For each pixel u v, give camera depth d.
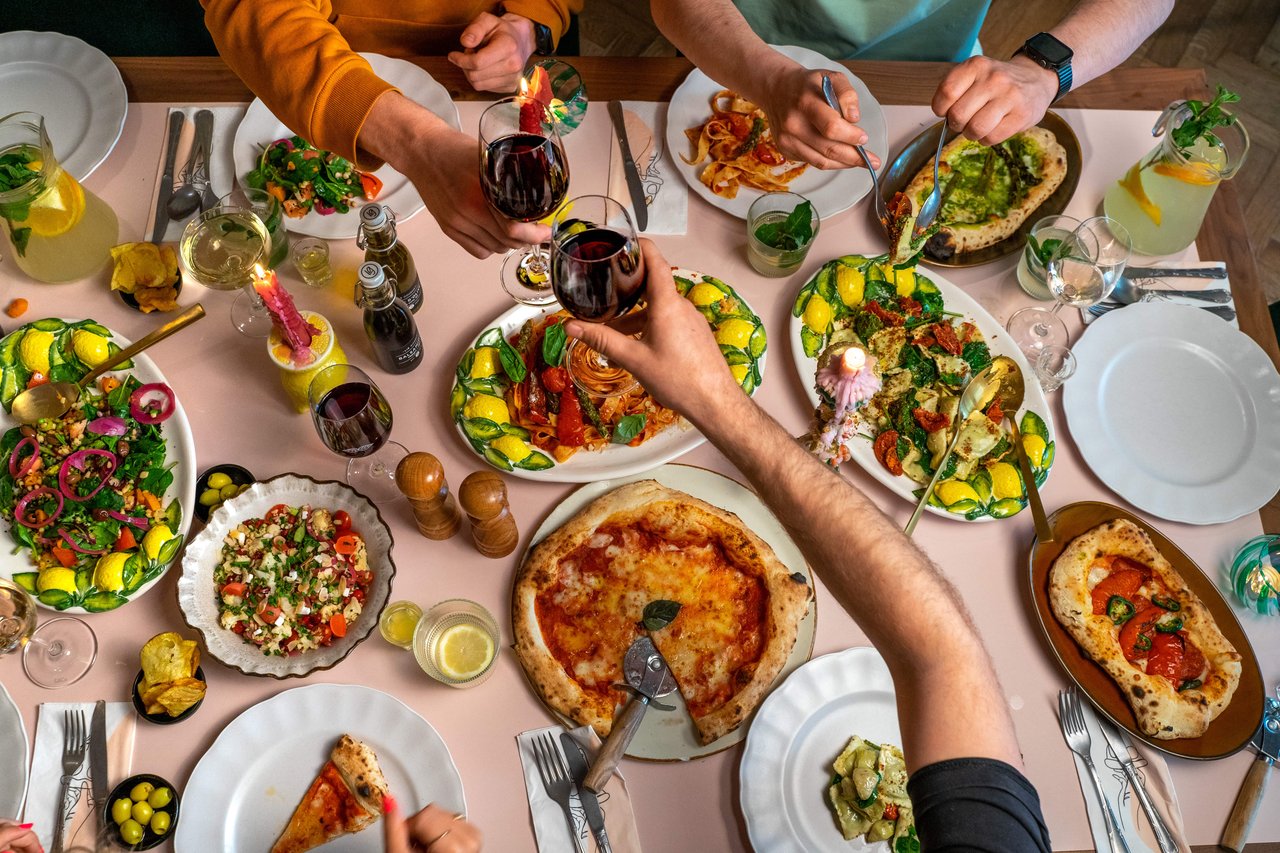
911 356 1.48
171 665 1.22
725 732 1.23
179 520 1.35
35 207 1.41
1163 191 1.50
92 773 1.22
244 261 1.49
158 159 1.65
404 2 1.80
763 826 1.20
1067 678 1.30
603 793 1.21
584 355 1.36
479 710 1.28
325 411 1.29
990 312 1.56
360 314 1.55
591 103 1.72
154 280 1.51
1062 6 3.16
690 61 1.74
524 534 1.39
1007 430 1.42
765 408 1.48
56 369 1.44
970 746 0.90
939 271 1.59
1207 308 1.56
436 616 1.30
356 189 1.59
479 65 1.66
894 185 1.62
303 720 1.24
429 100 1.68
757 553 1.30
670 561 1.33
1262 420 1.45
